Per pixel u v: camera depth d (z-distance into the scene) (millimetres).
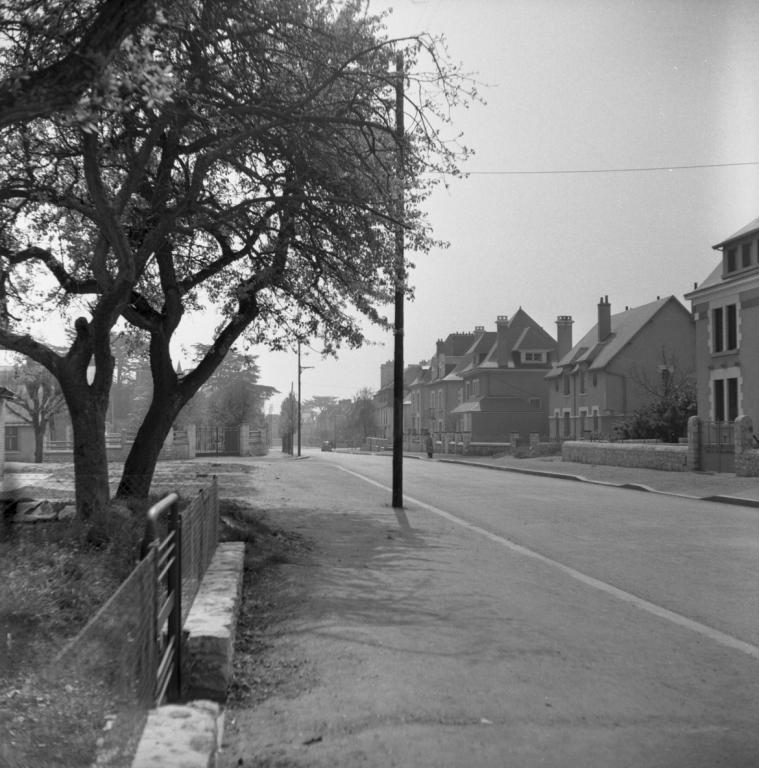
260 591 8227
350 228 13992
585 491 24078
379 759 4117
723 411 34906
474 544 12445
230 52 10883
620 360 53406
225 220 12578
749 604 8375
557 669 5809
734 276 33312
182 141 13000
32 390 38281
